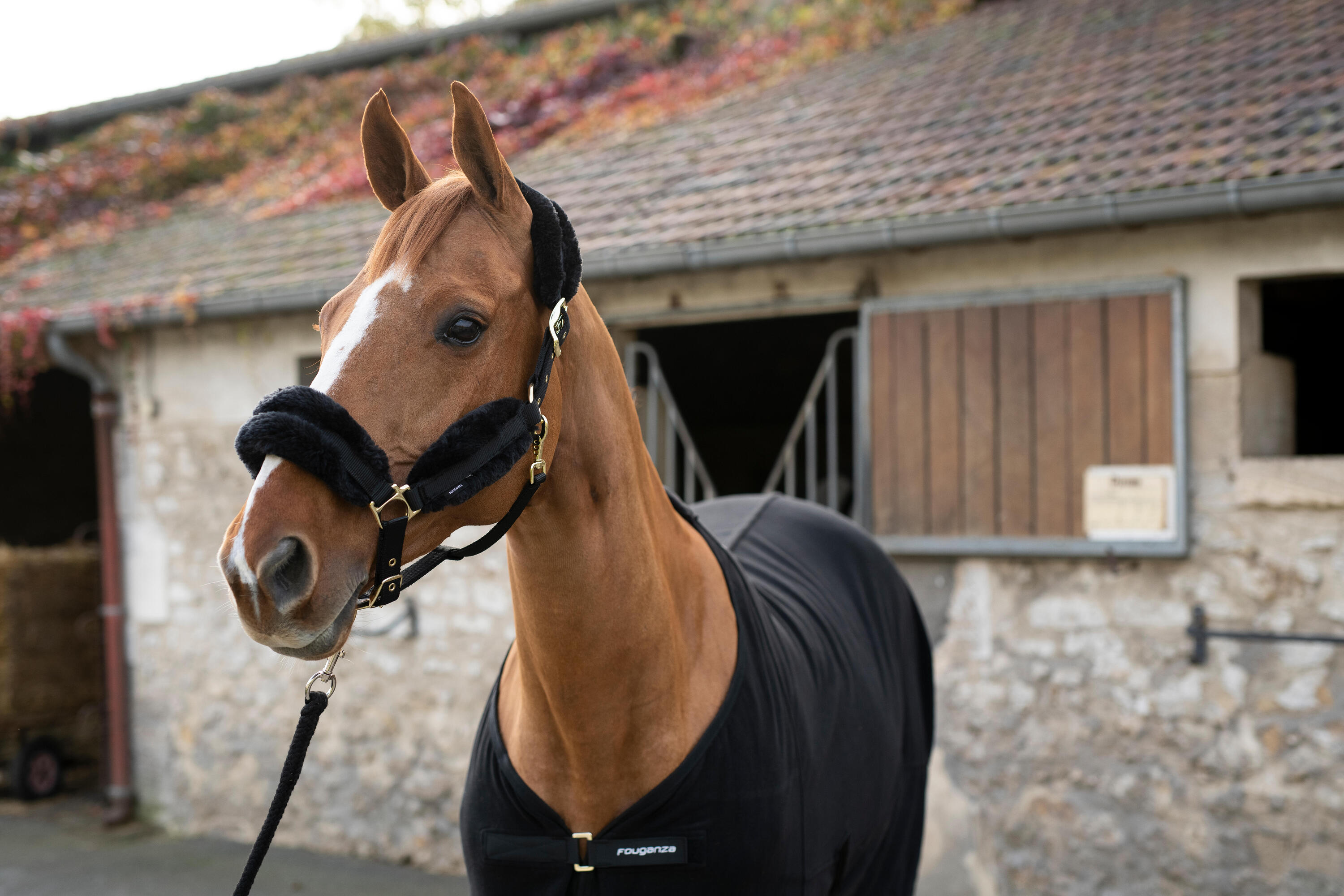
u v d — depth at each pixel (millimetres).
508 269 1292
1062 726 3428
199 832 4910
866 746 1955
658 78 7508
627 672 1426
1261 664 3174
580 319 1425
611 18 8672
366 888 4117
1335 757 3062
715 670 1548
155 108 9961
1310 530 3123
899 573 2684
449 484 1208
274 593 1082
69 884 4207
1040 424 3426
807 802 1598
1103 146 3703
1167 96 4098
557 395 1354
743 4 8086
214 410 4969
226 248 5926
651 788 1450
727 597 1650
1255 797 3156
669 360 6648
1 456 7254
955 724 3580
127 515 5176
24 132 9977
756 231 3719
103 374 5168
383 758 4496
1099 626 3395
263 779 4777
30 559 5559
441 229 1263
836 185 4070
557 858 1468
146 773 5094
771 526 2381
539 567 1391
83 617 5793
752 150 4973
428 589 4441
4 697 5383
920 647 2709
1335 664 3082
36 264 7000
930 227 3389
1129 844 3312
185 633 5008
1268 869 3133
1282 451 3549
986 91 4930
